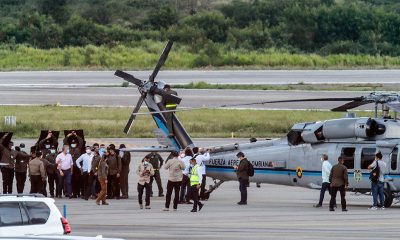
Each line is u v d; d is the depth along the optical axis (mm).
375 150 93562
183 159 99562
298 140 99062
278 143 101375
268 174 101000
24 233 54250
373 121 94125
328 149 96312
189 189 99625
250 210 93000
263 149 101812
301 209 93812
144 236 72250
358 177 94125
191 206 97625
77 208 95312
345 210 91688
